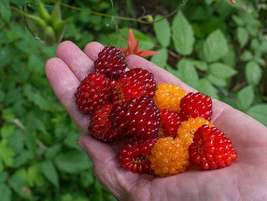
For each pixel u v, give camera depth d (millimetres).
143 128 220
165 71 263
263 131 222
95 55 267
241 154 215
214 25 349
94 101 237
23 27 309
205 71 300
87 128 241
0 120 307
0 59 305
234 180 198
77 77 256
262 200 192
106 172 227
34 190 302
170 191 204
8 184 288
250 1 350
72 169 294
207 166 205
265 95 370
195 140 210
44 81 311
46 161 293
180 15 282
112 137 227
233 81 361
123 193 221
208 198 197
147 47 283
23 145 296
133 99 225
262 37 342
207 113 233
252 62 320
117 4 347
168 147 211
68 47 262
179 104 238
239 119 230
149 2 363
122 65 248
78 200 305
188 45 281
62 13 328
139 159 220
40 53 307
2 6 278
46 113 311
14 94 307
